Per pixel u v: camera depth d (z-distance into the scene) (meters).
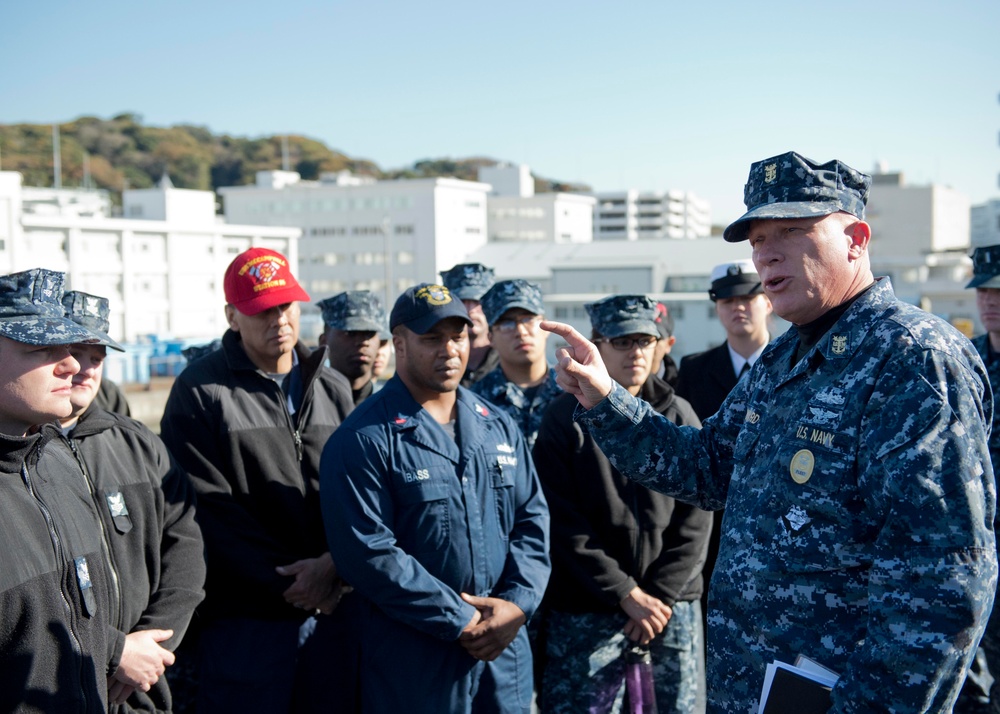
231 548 3.34
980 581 1.80
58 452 2.57
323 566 3.43
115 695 2.70
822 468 2.02
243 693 3.31
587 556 3.53
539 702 3.74
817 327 2.21
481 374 5.11
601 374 2.47
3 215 36.66
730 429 2.48
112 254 40.09
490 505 3.13
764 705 2.01
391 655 2.98
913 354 1.93
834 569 1.99
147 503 2.92
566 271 38.72
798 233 2.14
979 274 4.25
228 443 3.42
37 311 2.38
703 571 4.26
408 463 3.03
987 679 4.04
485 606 2.98
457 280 5.43
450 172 132.50
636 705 3.49
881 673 1.82
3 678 2.24
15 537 2.28
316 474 3.61
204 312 43.44
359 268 62.78
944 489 1.82
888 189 64.69
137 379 26.30
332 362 5.21
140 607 2.84
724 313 4.54
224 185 108.19
